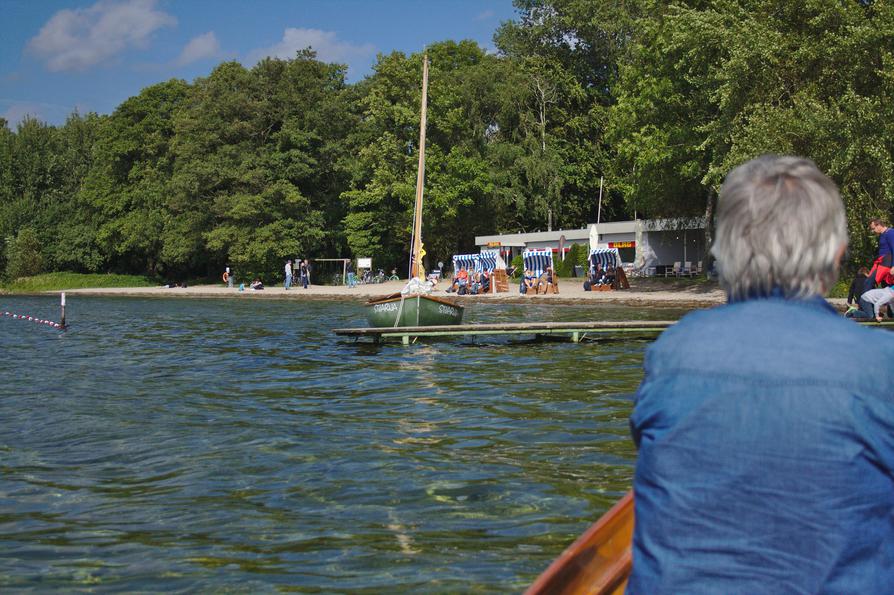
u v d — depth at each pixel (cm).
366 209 6244
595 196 6638
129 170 7200
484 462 780
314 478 730
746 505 180
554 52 6625
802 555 176
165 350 1948
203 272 7519
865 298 1731
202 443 882
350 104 6475
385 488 694
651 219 4928
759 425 181
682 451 187
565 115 6381
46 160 7944
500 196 6138
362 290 5088
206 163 6041
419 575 497
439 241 6359
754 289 202
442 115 5881
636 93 4091
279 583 490
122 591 484
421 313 2216
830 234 199
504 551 538
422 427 962
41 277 7169
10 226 7469
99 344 2123
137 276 7362
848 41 2572
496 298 3750
